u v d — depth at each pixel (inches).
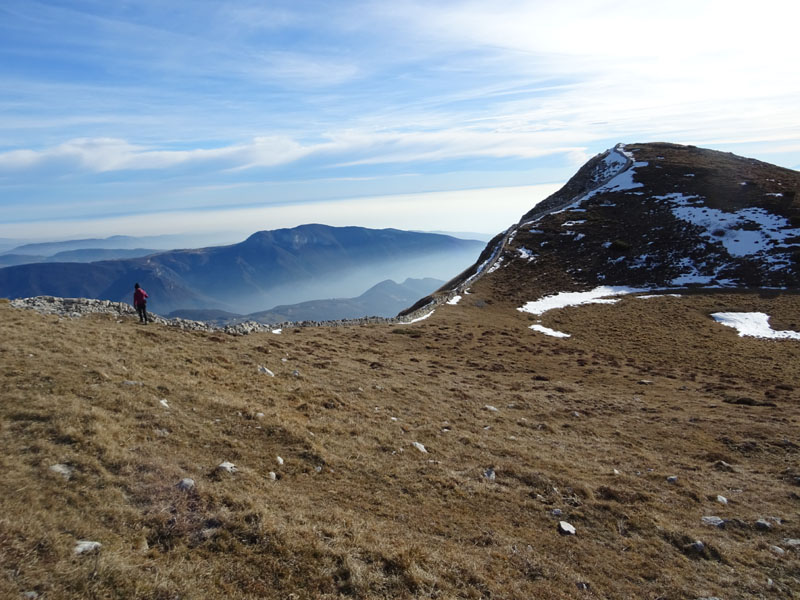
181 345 903.7
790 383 1266.0
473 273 3036.4
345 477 514.0
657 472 659.4
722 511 552.4
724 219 2910.9
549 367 1349.7
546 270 2704.2
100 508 353.1
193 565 317.1
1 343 669.9
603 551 444.1
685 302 2155.5
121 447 447.5
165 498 385.7
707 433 852.6
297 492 457.7
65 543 306.2
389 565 357.1
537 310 2142.0
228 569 321.4
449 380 1067.9
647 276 2536.9
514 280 2581.2
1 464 378.9
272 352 1025.5
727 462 723.4
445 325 1753.2
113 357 719.1
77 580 276.2
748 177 3491.6
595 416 931.3
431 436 694.5
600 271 2645.2
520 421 837.8
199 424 548.4
